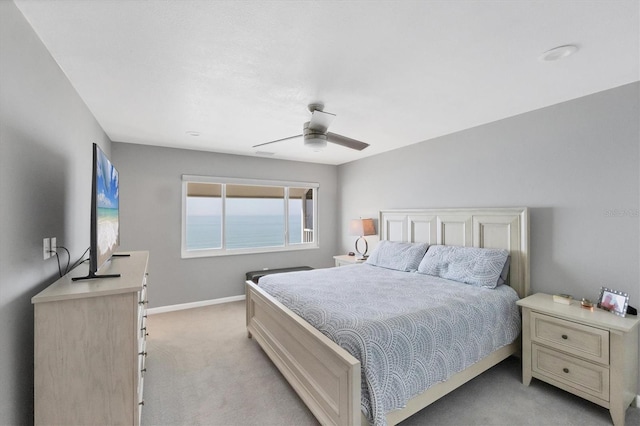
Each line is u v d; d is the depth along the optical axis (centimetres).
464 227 334
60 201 193
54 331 135
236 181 471
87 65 191
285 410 208
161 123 313
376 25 151
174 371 258
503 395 227
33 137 153
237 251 477
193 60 185
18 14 137
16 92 136
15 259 135
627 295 212
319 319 204
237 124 317
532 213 282
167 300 421
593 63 193
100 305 142
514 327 251
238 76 207
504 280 284
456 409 209
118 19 145
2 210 124
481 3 135
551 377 225
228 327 361
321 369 185
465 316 216
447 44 169
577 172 253
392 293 250
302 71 200
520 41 166
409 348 180
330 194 570
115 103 256
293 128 331
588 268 246
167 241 422
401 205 431
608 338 197
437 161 375
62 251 197
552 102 261
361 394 163
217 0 133
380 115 292
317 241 554
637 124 221
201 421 197
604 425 195
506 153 302
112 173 218
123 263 216
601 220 239
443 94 242
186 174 434
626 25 152
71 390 137
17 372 136
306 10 139
